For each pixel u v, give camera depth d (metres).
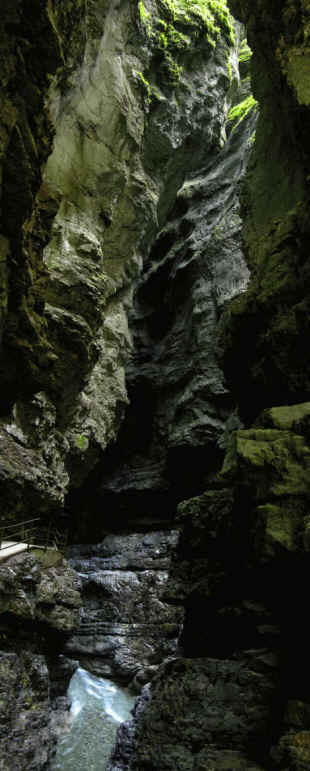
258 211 13.07
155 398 25.94
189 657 9.98
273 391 10.50
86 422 17.41
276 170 12.78
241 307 11.09
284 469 7.87
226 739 7.88
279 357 9.88
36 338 9.50
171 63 19.03
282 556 7.29
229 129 27.53
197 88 20.52
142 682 18.67
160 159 19.39
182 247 26.70
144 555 23.12
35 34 7.83
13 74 7.61
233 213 24.80
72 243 15.75
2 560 11.08
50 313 14.31
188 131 20.25
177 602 9.94
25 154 8.01
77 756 13.75
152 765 8.05
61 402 15.37
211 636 9.58
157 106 18.80
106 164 16.89
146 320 27.77
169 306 26.98
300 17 10.62
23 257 8.65
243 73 27.94
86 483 25.38
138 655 19.91
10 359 9.43
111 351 18.88
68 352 14.74
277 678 8.00
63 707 14.59
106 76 16.45
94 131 16.47
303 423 8.36
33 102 8.17
